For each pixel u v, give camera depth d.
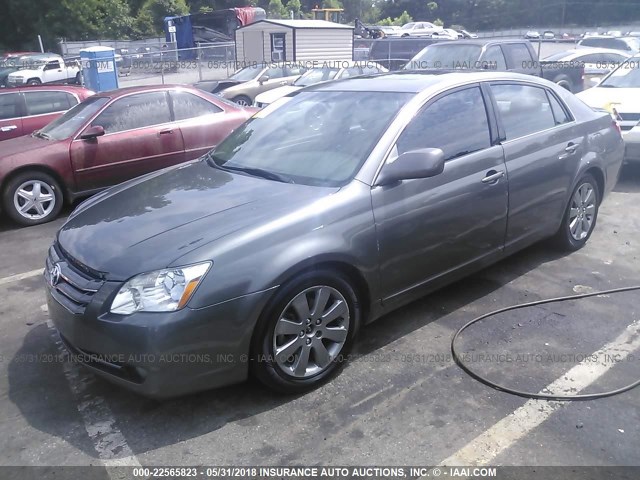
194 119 7.63
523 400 3.06
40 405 3.18
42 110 9.33
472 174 3.86
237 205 3.24
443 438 2.79
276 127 4.18
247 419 2.98
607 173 5.21
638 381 3.18
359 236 3.24
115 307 2.77
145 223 3.17
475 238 3.97
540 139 4.43
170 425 2.96
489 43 11.49
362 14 87.06
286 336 3.08
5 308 4.44
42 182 6.74
